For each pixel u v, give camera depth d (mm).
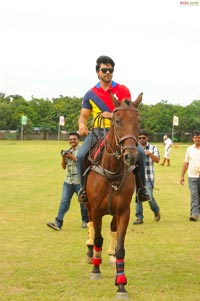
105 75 8398
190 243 10328
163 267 8820
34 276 8344
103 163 7816
